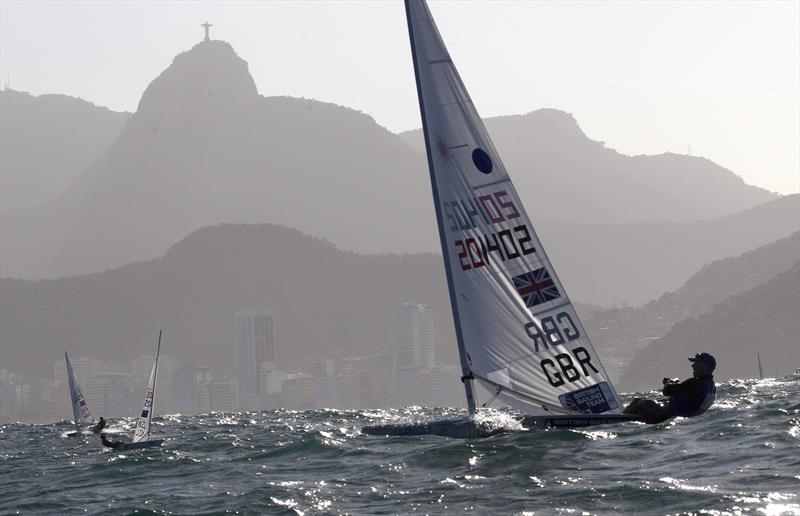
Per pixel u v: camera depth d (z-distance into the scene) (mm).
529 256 67875
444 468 61781
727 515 44312
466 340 67062
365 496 55500
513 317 67438
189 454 90875
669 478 53375
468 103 67562
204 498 59500
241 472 71312
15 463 98750
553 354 68188
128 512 56000
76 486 71812
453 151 67062
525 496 51562
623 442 66125
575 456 61906
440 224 67125
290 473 68125
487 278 67062
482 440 69688
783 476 51656
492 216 67438
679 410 72188
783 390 128750
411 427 76750
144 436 108125
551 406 68625
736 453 59656
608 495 50094
